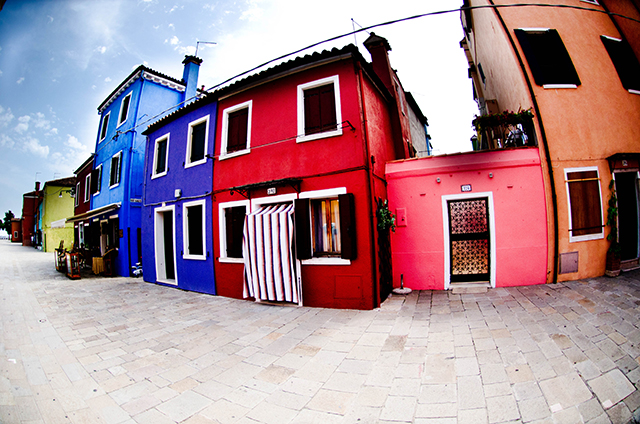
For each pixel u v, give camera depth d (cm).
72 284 1028
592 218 654
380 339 439
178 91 1384
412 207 721
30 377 352
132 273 1194
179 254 933
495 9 809
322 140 654
